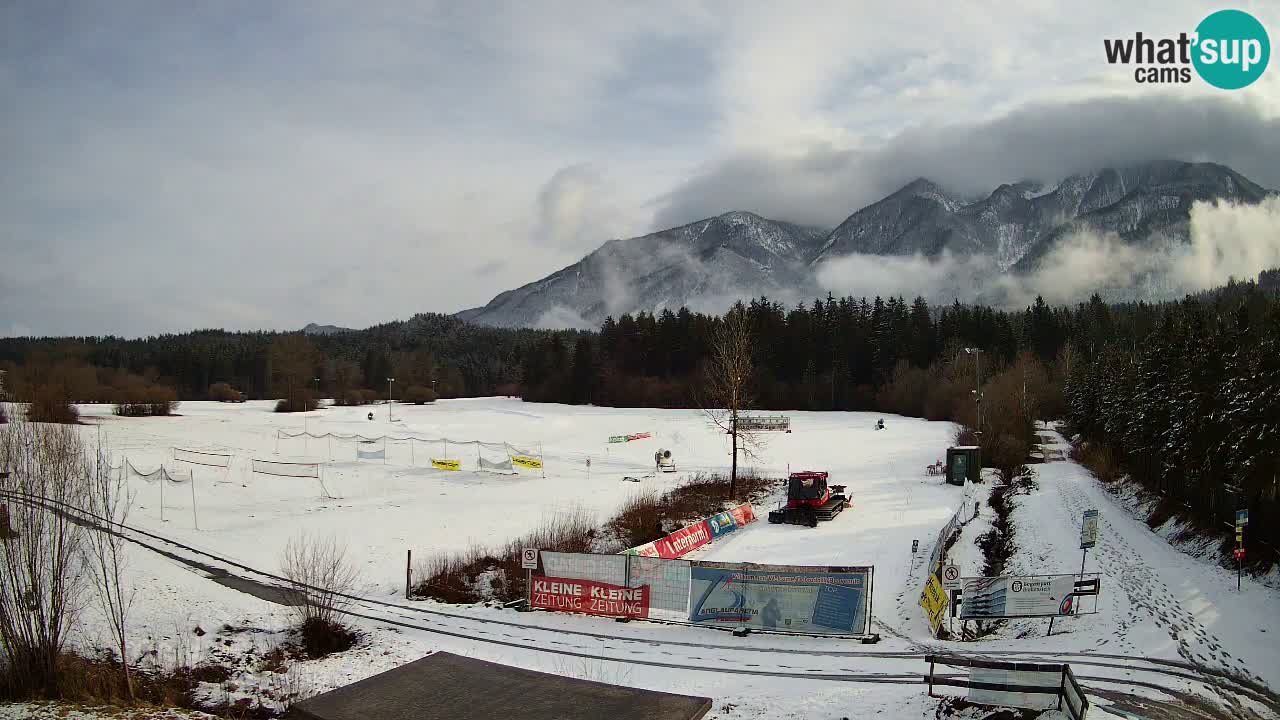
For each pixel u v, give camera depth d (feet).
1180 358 148.25
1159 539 116.26
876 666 61.16
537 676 46.26
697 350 469.16
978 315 442.50
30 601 50.21
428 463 219.82
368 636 70.54
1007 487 176.55
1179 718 48.34
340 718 40.06
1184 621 73.10
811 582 72.18
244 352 631.15
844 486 169.27
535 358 544.62
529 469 209.15
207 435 270.26
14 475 51.96
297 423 354.95
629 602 77.56
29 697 48.96
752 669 60.18
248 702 52.16
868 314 474.08
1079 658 62.75
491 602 84.48
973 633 76.18
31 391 82.79
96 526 55.16
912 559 104.88
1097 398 242.78
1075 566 98.68
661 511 137.90
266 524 128.36
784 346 446.19
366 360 647.97
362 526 128.77
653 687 54.90
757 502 159.74
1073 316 526.16
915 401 385.29
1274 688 56.49
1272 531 93.76
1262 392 100.22
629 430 325.62
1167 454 136.56
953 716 45.29
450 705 41.70
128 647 61.72
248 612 75.05
